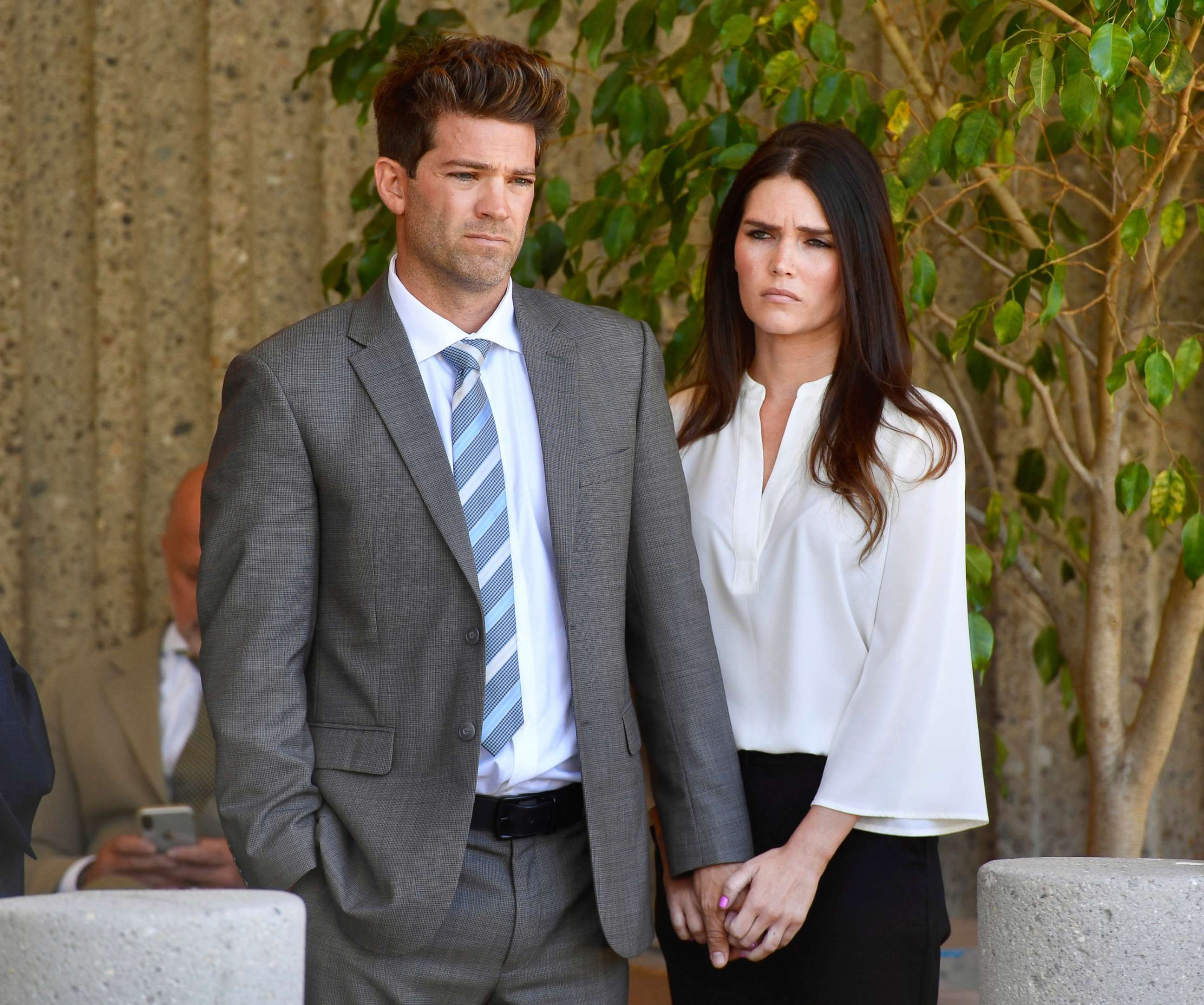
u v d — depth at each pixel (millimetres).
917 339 10805
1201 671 12070
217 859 10008
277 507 6836
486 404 7094
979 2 8828
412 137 6902
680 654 7430
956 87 11797
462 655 6828
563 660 7125
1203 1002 5730
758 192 7797
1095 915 5797
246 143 12953
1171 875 5883
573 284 10117
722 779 7383
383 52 10305
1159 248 10047
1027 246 10023
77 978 5199
